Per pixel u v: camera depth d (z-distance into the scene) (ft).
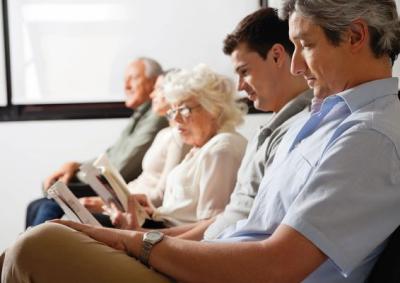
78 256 4.09
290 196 4.28
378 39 4.23
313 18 4.21
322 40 4.25
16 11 13.29
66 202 6.40
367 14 4.15
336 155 3.94
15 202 13.66
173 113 7.75
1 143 13.53
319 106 4.68
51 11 13.35
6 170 13.58
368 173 3.88
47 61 13.47
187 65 13.64
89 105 13.65
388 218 3.93
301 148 4.41
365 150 3.91
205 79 7.57
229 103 7.69
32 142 13.60
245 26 6.31
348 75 4.30
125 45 13.56
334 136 4.11
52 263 4.04
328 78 4.33
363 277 4.25
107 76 13.61
